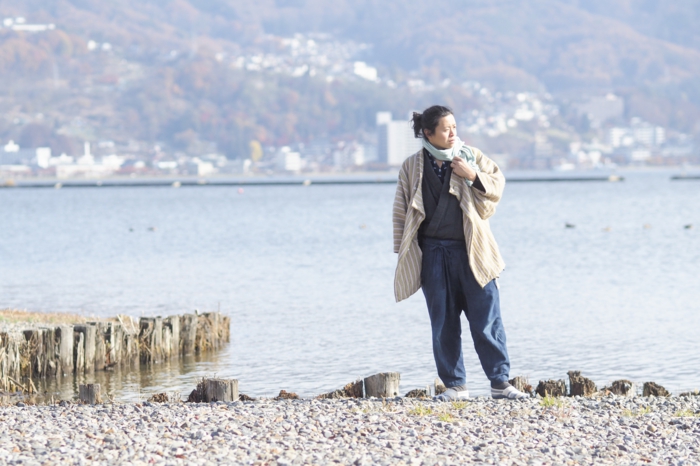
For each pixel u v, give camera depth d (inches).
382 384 457.1
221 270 1705.2
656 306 1147.3
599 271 1611.7
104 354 776.9
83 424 360.5
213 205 5068.9
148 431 343.6
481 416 364.2
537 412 371.6
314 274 1611.7
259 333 968.9
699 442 322.0
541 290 1343.5
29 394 676.1
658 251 1994.3
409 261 385.1
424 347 868.0
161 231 2989.7
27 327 845.8
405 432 337.4
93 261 1940.2
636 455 304.3
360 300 1237.7
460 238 384.2
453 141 380.2
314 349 866.8
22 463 289.3
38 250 2274.9
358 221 3437.5
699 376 720.3
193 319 850.1
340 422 357.7
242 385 711.7
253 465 289.1
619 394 469.1
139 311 1165.7
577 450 309.4
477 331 390.6
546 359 805.2
